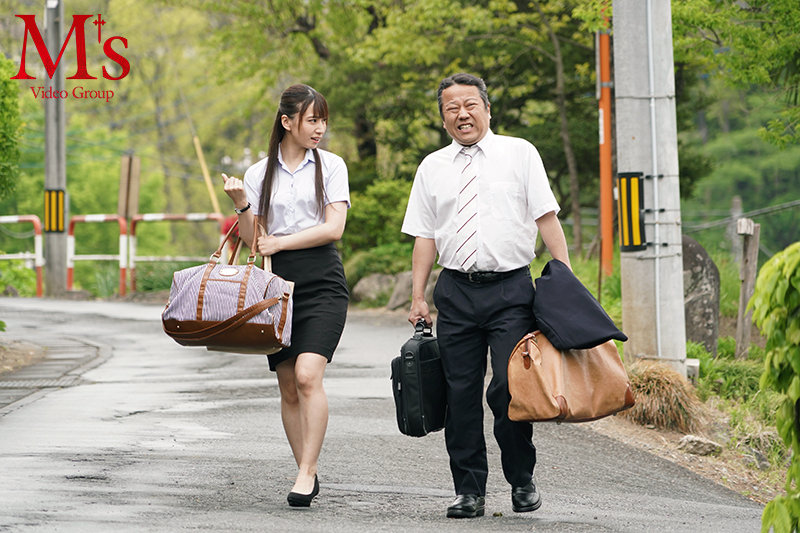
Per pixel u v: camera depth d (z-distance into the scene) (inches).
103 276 1520.7
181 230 4421.8
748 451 609.0
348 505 393.7
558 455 533.3
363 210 1459.2
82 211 3909.9
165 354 833.5
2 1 3221.0
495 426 379.6
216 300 370.0
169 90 4008.4
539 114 1704.0
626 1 694.5
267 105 1878.7
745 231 832.3
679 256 690.8
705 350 823.1
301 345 385.1
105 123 4148.6
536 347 365.7
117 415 567.2
